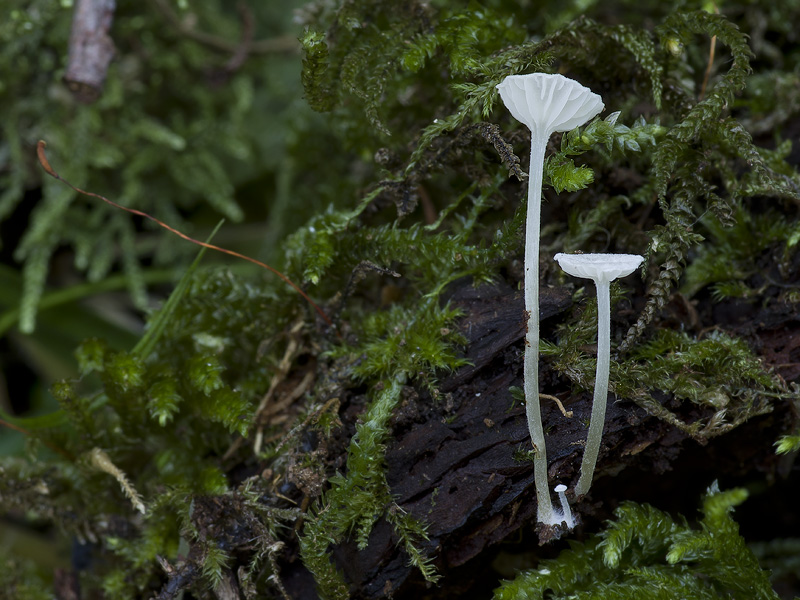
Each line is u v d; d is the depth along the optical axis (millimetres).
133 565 165
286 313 170
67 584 173
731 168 167
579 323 156
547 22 180
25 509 170
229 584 157
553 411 155
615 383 153
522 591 152
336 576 153
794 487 174
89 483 170
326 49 157
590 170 152
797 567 171
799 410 156
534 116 147
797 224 161
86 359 167
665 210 156
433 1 180
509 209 168
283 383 169
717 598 153
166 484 165
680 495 168
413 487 155
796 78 173
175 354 173
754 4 182
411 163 162
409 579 156
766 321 160
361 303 174
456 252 161
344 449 159
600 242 165
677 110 164
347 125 179
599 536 157
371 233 166
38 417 169
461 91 163
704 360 156
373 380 160
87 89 186
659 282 156
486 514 154
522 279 162
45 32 207
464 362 156
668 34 164
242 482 160
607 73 167
